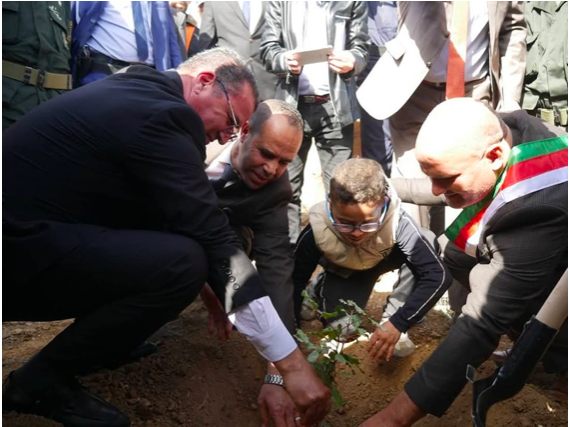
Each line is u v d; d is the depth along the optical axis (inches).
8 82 128.9
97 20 151.6
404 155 151.9
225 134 92.3
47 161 81.4
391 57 142.3
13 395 82.7
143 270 81.7
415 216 142.5
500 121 92.4
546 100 151.6
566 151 90.0
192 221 82.2
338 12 152.4
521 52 143.3
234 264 83.4
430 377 86.5
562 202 86.9
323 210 111.3
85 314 85.7
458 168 88.4
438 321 131.0
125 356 106.3
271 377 99.5
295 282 117.1
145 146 79.8
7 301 84.1
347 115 153.9
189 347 113.9
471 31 139.7
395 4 184.7
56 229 80.2
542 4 150.2
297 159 157.8
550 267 88.2
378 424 88.0
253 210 105.7
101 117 80.7
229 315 84.6
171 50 162.6
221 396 106.3
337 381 117.2
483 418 82.2
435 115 90.0
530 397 102.3
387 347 106.9
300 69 148.1
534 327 81.5
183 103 84.3
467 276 115.0
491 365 111.3
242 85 90.4
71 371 84.6
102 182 82.0
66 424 84.7
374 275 121.6
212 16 179.2
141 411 96.8
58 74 136.8
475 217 96.3
